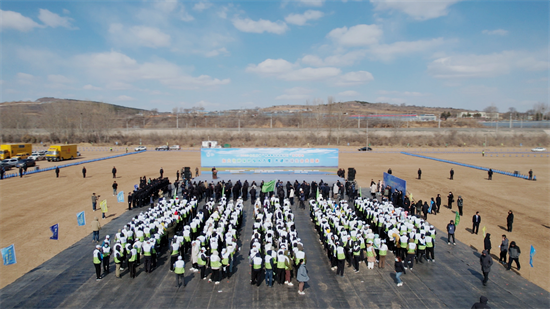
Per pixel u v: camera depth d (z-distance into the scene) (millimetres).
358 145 96812
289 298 14352
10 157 60844
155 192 32875
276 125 147250
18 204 30516
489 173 45000
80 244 20531
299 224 25406
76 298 14180
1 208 29094
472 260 18562
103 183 41281
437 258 18828
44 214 27266
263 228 19969
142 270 17078
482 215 28281
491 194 36406
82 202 31469
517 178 46156
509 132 112125
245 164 43781
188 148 90000
